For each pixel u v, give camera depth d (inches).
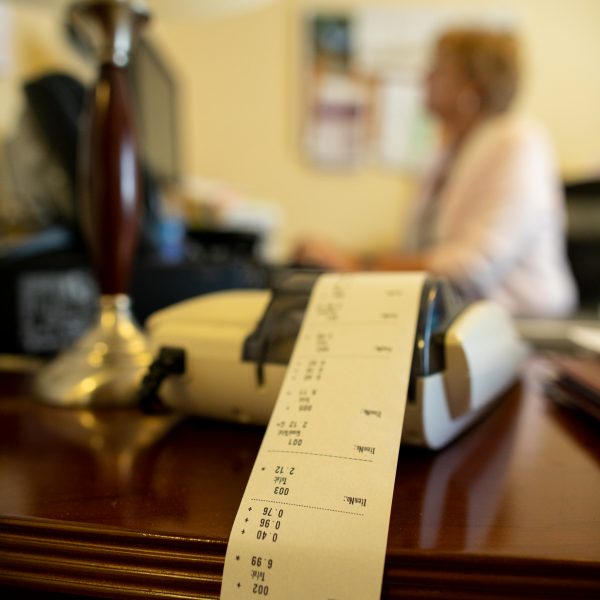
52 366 20.0
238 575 9.5
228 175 78.0
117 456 14.3
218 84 76.4
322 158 78.4
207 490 12.1
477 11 77.1
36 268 26.2
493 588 9.2
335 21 76.2
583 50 78.4
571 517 10.8
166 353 15.6
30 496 11.9
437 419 13.5
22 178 31.1
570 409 19.2
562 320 44.3
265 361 14.5
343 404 11.6
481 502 11.5
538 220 49.7
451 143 58.9
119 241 18.8
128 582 10.1
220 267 33.2
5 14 32.7
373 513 9.6
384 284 14.4
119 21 18.0
